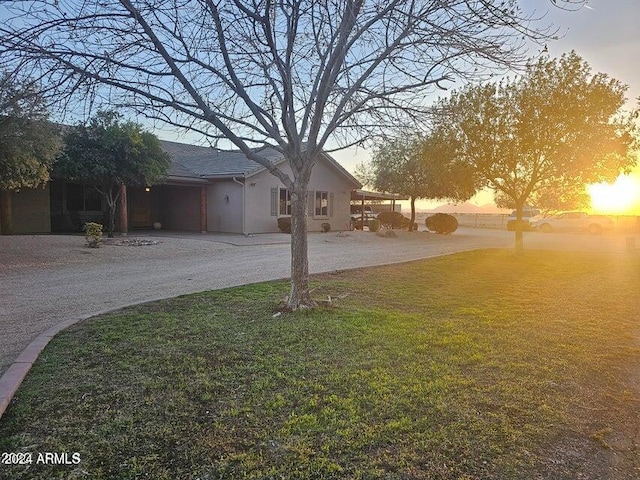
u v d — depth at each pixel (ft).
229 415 9.84
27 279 28.32
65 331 16.01
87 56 16.29
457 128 41.14
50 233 59.00
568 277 30.60
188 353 13.78
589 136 38.04
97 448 8.52
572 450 8.75
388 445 8.68
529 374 12.49
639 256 44.62
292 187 20.08
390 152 70.85
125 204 58.18
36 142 33.37
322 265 36.09
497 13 15.11
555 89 37.88
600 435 9.33
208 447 8.58
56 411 9.96
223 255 42.45
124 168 50.72
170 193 76.18
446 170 43.70
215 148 21.50
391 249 52.01
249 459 8.16
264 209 67.77
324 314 18.81
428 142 42.55
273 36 18.60
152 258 39.78
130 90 17.52
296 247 20.07
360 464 8.06
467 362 13.26
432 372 12.41
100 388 11.20
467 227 121.60
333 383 11.58
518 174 42.75
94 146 49.57
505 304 21.49
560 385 11.82
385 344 14.80
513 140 39.93
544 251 50.34
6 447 8.51
